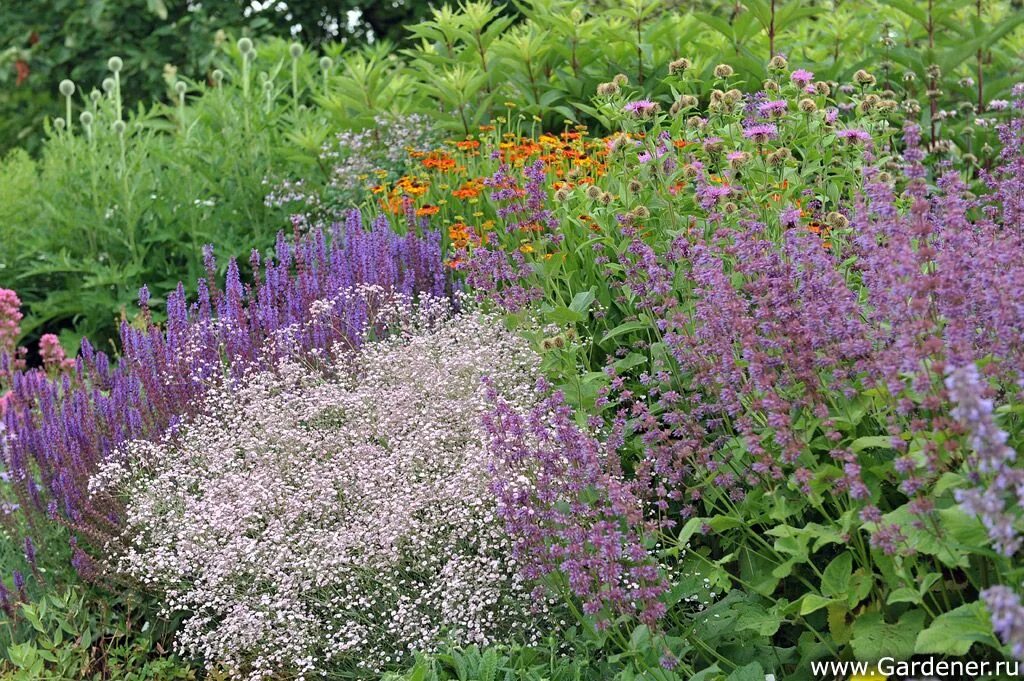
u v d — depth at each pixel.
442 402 4.08
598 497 3.24
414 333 4.82
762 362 2.93
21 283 7.96
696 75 6.89
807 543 3.04
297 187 7.83
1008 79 6.41
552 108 7.25
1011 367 2.65
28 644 3.73
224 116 8.30
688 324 3.48
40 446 4.54
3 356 5.53
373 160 7.75
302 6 12.86
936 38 6.87
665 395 3.34
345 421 4.38
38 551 4.32
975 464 2.44
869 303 3.24
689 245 3.51
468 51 7.89
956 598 2.87
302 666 3.49
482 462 3.53
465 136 7.54
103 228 7.57
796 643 3.26
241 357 4.92
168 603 4.00
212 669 3.64
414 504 3.55
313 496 3.90
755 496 3.20
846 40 7.51
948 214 2.76
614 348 4.48
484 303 4.87
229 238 7.61
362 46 12.77
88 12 12.29
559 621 3.38
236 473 4.13
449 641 3.32
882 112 4.65
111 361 7.42
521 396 4.03
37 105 13.20
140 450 4.39
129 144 8.42
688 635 3.09
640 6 7.34
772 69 4.82
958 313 2.62
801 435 3.03
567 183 5.02
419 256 5.45
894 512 2.64
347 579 3.60
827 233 3.89
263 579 3.69
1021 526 2.40
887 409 2.94
